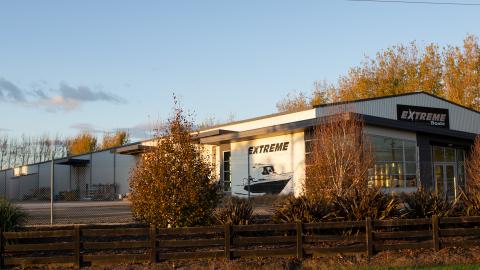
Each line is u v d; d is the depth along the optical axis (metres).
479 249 11.95
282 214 13.24
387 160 27.83
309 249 11.30
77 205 32.09
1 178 52.69
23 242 12.56
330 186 19.61
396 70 56.66
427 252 11.68
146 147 16.97
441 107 36.12
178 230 10.89
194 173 13.13
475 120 38.56
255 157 31.97
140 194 13.28
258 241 11.16
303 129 26.84
